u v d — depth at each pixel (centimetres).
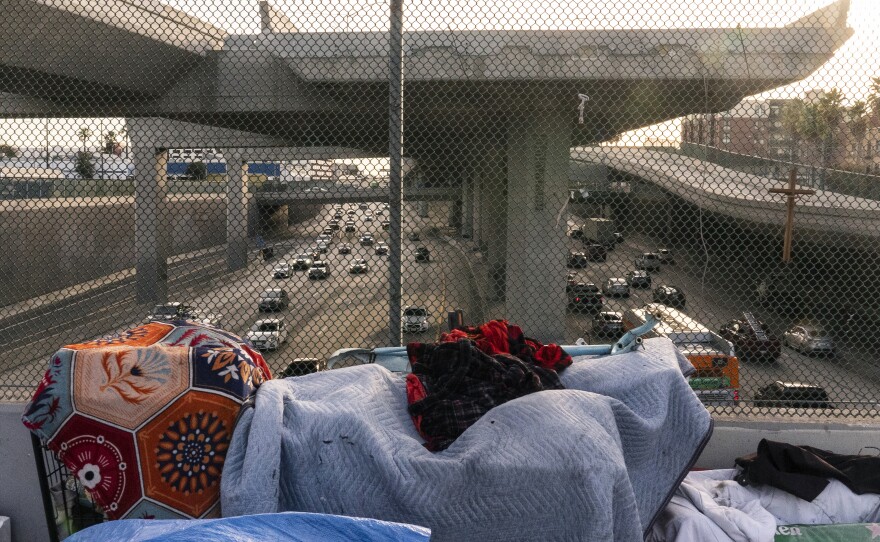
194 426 239
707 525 303
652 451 294
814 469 322
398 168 387
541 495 245
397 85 386
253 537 172
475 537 243
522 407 265
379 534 179
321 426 247
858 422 388
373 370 292
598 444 254
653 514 290
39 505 364
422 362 311
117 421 236
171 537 170
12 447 364
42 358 443
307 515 182
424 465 242
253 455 230
